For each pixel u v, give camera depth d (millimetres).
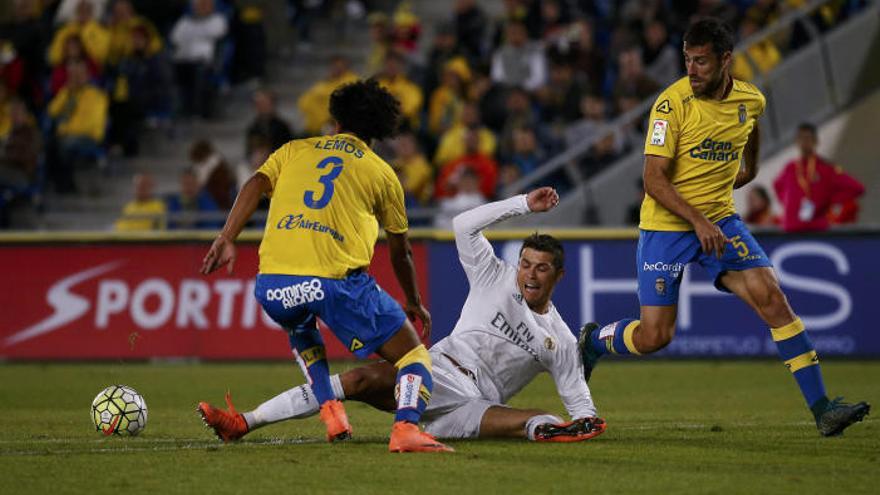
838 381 41625
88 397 37594
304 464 22531
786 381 42031
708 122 26078
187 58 66250
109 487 20578
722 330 49094
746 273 26281
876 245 48562
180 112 66438
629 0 68562
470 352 25734
